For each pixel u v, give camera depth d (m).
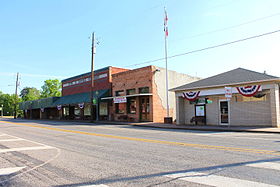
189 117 21.72
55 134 14.20
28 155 7.63
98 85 32.91
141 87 26.33
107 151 8.09
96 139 11.46
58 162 6.55
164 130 16.72
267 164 5.82
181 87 21.62
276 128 15.37
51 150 8.51
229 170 5.34
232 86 18.14
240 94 18.20
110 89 30.80
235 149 7.95
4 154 7.85
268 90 16.95
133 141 10.50
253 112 17.61
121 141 10.58
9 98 90.44
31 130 17.45
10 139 11.98
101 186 4.47
